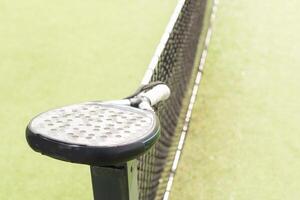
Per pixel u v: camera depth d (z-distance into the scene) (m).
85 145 1.53
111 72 5.96
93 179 1.74
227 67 6.07
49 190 4.00
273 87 5.59
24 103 5.36
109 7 7.93
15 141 4.69
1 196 3.94
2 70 6.15
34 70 6.12
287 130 4.79
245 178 4.16
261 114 5.07
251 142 4.62
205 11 6.30
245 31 7.07
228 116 5.04
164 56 2.83
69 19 7.61
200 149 4.53
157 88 1.89
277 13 7.65
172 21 3.24
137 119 1.65
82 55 6.45
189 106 4.79
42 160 4.40
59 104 5.33
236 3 8.04
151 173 2.72
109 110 1.69
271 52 6.44
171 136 3.73
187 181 4.11
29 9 8.12
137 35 6.90
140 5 7.91
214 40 6.81
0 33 7.28
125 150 1.54
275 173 4.21
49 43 6.88
